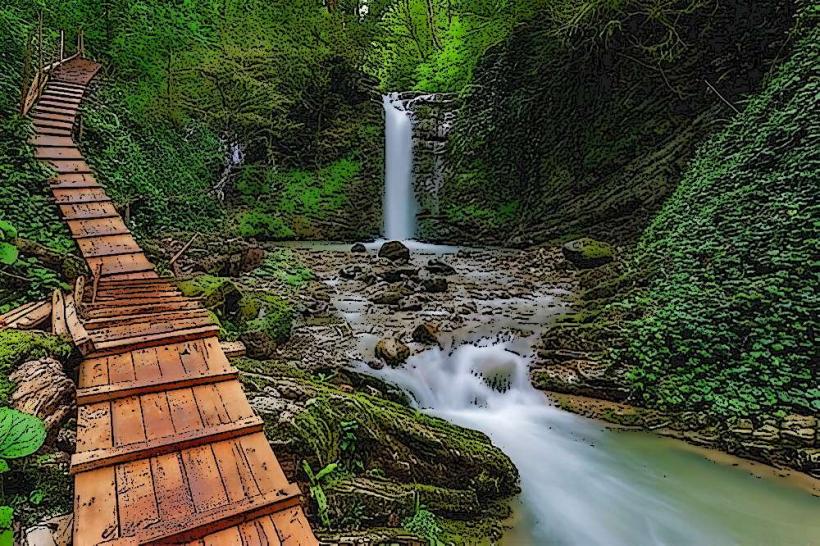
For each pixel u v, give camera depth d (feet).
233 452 7.60
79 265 15.90
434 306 26.40
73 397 8.84
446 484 11.96
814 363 14.58
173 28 41.83
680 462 14.19
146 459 7.20
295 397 11.29
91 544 5.65
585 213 40.83
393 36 67.05
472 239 49.80
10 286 13.55
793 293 15.58
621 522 11.92
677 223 26.35
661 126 37.58
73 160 22.00
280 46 46.11
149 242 24.14
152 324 11.71
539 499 12.78
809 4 25.85
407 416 12.87
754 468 13.67
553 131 45.62
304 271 32.17
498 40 50.29
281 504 6.66
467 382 18.78
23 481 7.41
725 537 11.33
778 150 21.02
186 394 8.95
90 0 38.88
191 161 39.06
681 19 35.01
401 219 54.95
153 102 37.96
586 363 19.01
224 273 26.81
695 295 18.35
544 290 30.32
